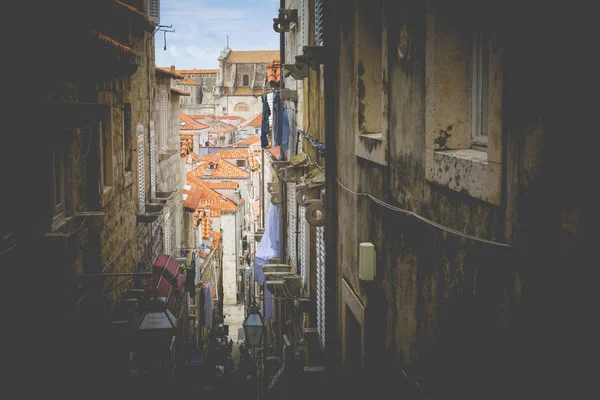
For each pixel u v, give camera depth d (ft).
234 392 85.92
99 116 33.37
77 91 32.12
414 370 19.40
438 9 16.39
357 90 26.99
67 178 31.48
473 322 14.44
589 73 9.48
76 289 31.01
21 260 22.97
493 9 13.08
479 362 14.10
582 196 9.78
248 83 430.20
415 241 19.17
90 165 35.42
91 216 34.06
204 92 447.01
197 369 71.92
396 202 21.45
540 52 10.94
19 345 22.36
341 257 32.78
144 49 56.18
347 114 30.30
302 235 50.55
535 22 11.10
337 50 33.17
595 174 9.43
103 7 39.37
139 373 40.81
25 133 23.93
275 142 78.38
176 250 83.66
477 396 14.21
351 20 29.14
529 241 11.53
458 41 16.56
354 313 28.17
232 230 165.17
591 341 9.61
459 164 14.99
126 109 48.96
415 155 19.15
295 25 58.70
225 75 428.97
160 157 71.36
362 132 27.09
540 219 11.11
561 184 10.38
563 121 10.27
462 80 16.78
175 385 58.59
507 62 12.25
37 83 24.63
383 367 23.53
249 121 367.25
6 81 21.45
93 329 33.17
